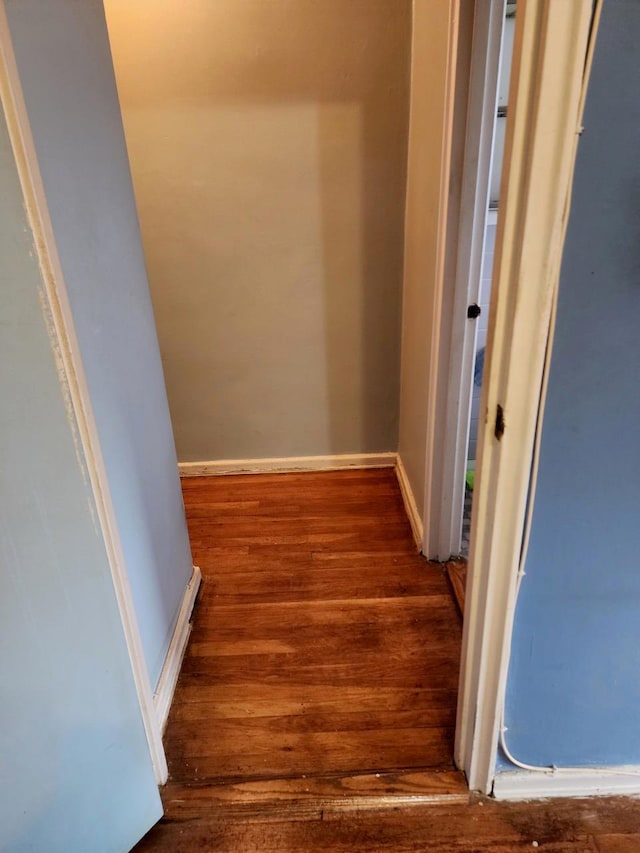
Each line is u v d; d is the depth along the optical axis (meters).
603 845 1.17
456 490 1.94
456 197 1.55
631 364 0.87
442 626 1.76
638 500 0.97
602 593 1.05
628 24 0.69
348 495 2.54
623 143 0.75
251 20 2.00
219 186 2.24
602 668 1.13
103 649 1.01
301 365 2.57
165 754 1.38
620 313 0.84
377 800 1.26
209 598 1.92
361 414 2.67
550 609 1.07
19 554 0.86
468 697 1.21
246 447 2.74
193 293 2.43
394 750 1.38
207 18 1.99
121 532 1.24
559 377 0.88
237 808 1.26
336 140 2.17
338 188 2.25
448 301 1.67
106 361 1.18
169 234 2.32
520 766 1.24
